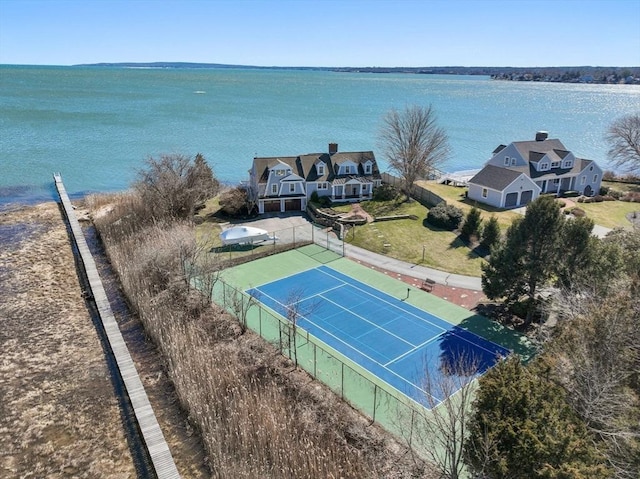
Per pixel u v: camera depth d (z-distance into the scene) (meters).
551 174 62.91
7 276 37.50
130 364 25.47
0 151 83.06
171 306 29.73
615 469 13.98
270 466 18.77
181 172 48.59
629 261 25.92
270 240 43.69
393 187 57.91
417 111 64.00
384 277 36.88
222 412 21.55
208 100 187.62
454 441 14.99
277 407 20.91
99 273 37.94
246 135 107.81
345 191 55.53
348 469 18.34
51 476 19.47
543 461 13.10
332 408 21.55
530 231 27.97
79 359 27.14
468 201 58.66
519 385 14.52
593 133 126.81
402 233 46.06
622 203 61.59
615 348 17.44
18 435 21.55
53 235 47.00
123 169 74.50
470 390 19.92
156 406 23.30
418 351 27.05
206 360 23.64
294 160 55.16
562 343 18.80
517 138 117.00
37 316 31.64
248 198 54.69
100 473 19.62
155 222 41.59
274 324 29.34
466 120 149.38
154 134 104.38
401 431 19.02
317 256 40.78
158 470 18.94
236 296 30.14
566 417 14.71
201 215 51.09
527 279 29.05
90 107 146.25
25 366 26.34
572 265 27.05
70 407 23.34
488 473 13.73
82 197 61.16
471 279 36.66
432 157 59.78
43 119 117.19
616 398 15.70
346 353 26.81
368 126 125.38
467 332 29.08
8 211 54.28
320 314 31.06
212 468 19.28
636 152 76.38
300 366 25.17
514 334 28.81
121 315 31.62
